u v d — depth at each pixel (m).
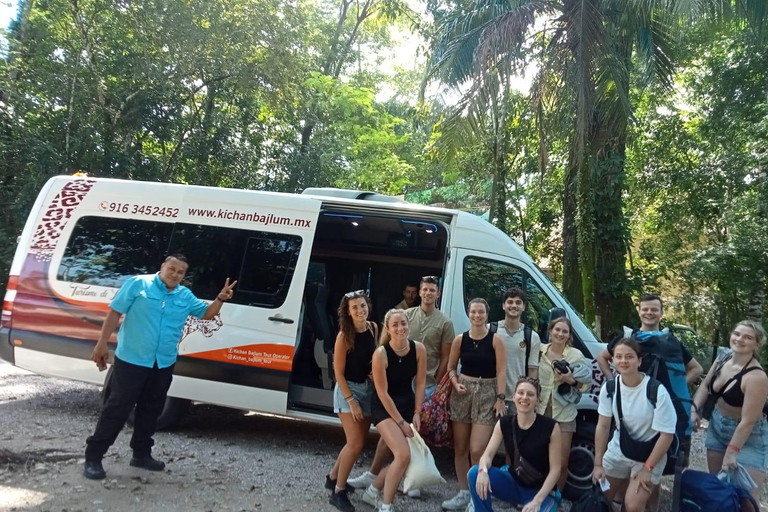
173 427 6.68
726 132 15.52
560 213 16.11
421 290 5.58
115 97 16.11
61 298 6.63
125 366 4.90
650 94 15.03
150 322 4.96
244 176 18.77
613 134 10.96
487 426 4.83
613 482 4.46
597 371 5.73
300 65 18.53
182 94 17.41
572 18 9.95
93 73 15.61
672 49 11.66
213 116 17.84
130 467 5.20
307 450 6.38
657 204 17.33
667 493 5.73
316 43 20.34
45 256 6.77
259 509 4.61
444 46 11.41
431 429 5.02
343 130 19.61
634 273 11.90
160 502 4.55
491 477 4.39
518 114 13.73
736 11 9.91
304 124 20.69
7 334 6.68
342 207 6.54
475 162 15.55
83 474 4.90
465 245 6.24
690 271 15.30
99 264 6.69
